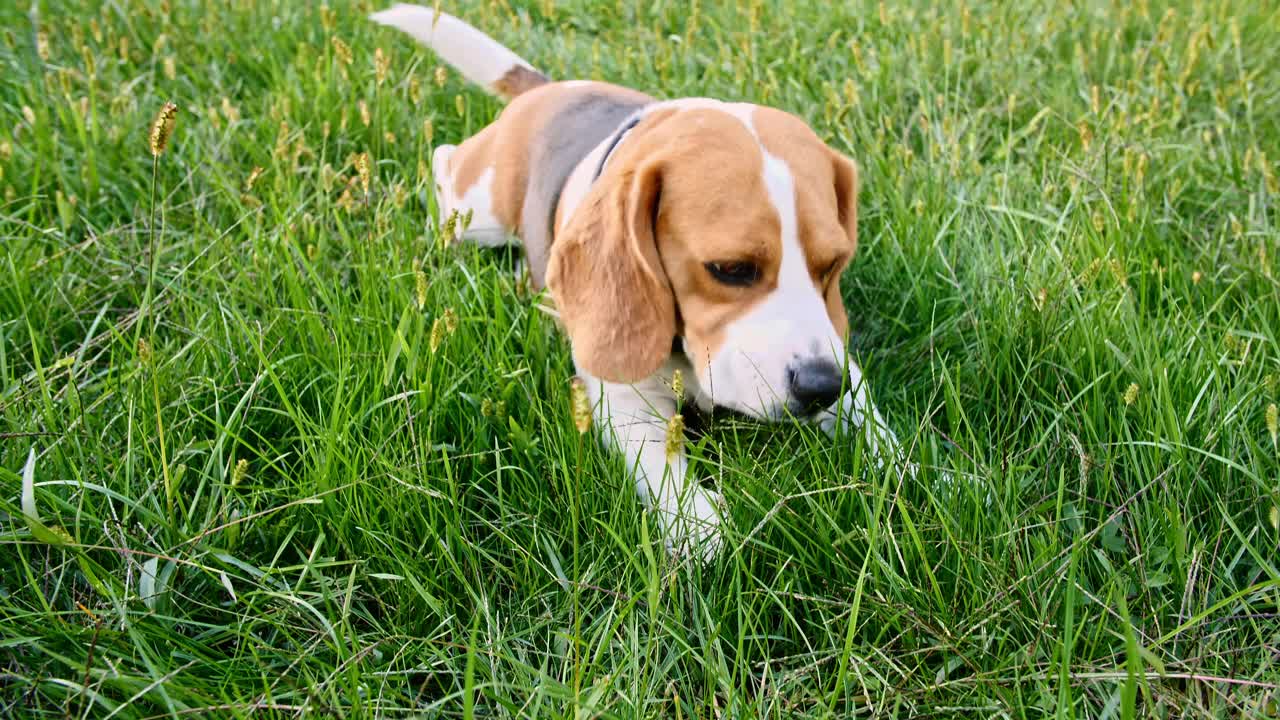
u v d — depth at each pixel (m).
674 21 1.97
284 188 1.36
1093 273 1.23
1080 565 1.06
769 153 1.13
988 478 1.07
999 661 1.00
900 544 1.05
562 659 1.01
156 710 0.96
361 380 1.14
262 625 1.04
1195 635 1.01
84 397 1.15
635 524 1.07
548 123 1.39
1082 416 1.16
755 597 1.02
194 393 1.15
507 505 1.10
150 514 1.03
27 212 1.38
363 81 1.62
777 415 1.11
